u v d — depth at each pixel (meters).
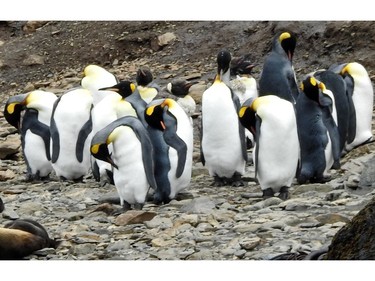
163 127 17.83
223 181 19.77
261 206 16.66
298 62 32.91
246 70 25.56
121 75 34.81
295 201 16.28
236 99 19.31
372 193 16.62
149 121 17.84
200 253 13.36
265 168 17.31
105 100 21.05
